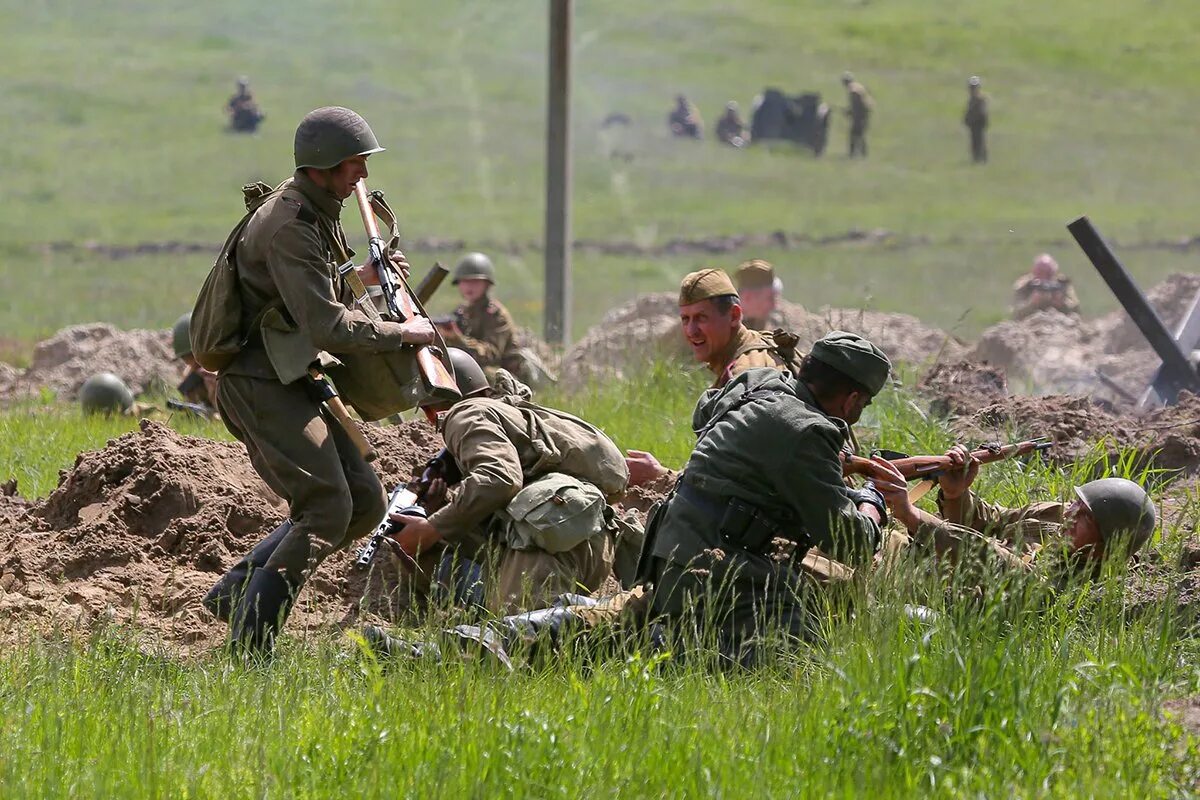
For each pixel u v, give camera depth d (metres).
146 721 13.12
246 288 16.48
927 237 109.00
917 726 12.34
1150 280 88.44
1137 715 12.48
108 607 17.81
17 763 12.02
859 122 146.50
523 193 125.69
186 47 183.00
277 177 131.50
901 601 14.51
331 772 11.90
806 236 110.12
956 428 25.66
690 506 15.91
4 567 18.83
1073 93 165.50
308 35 189.62
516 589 17.06
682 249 105.62
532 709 13.11
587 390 37.16
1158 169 136.00
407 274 17.92
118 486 20.59
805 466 15.43
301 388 16.72
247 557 17.06
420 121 152.38
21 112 151.75
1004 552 16.39
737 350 20.66
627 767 11.96
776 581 15.70
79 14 197.62
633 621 15.84
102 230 111.06
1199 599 16.28
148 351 46.28
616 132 151.38
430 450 22.38
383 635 15.27
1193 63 175.38
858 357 15.88
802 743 12.41
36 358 45.84
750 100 163.50
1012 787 11.49
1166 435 23.92
